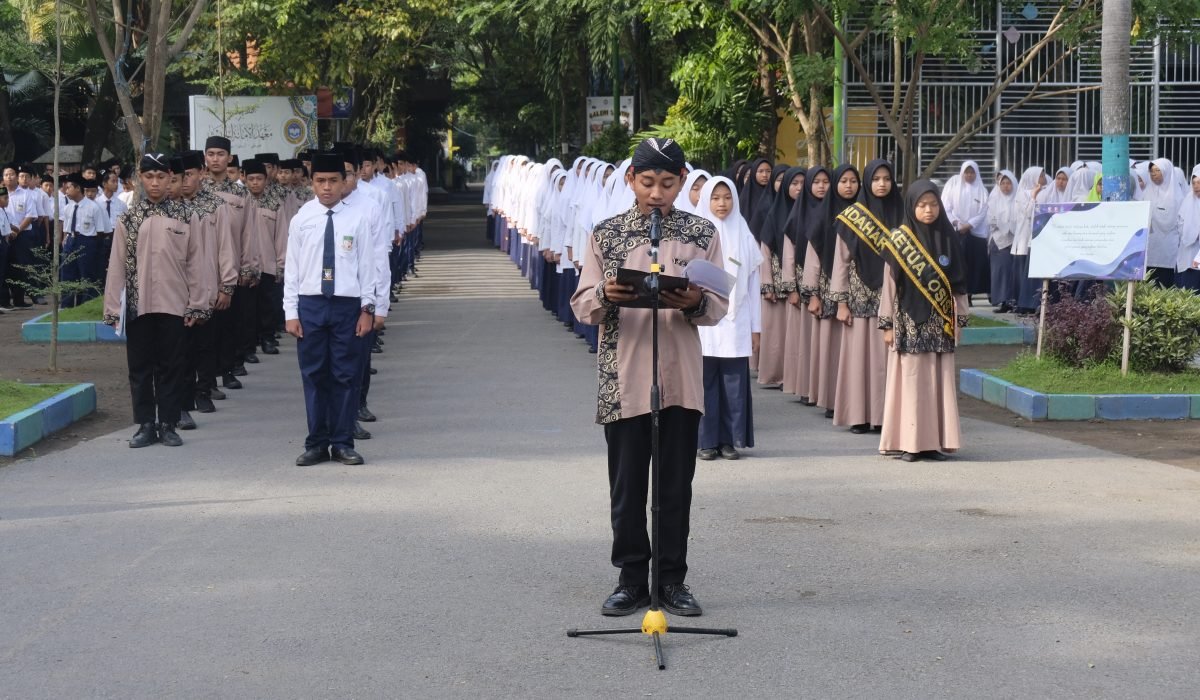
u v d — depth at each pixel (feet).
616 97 111.65
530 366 49.80
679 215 21.08
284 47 101.35
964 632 20.21
